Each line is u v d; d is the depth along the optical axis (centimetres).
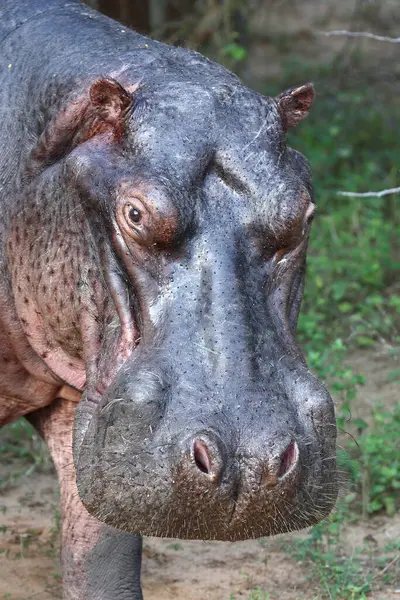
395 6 2558
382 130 1836
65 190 633
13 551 883
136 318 587
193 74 640
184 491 521
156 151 587
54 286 644
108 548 722
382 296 1366
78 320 637
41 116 685
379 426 1034
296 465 527
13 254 672
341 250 1409
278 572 848
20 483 1011
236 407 530
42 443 1066
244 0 1708
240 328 547
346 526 909
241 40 1775
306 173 644
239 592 819
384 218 1554
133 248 577
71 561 728
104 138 620
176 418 530
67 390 727
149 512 534
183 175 577
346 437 1041
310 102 644
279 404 539
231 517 526
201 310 553
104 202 596
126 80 646
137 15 1708
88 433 577
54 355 684
